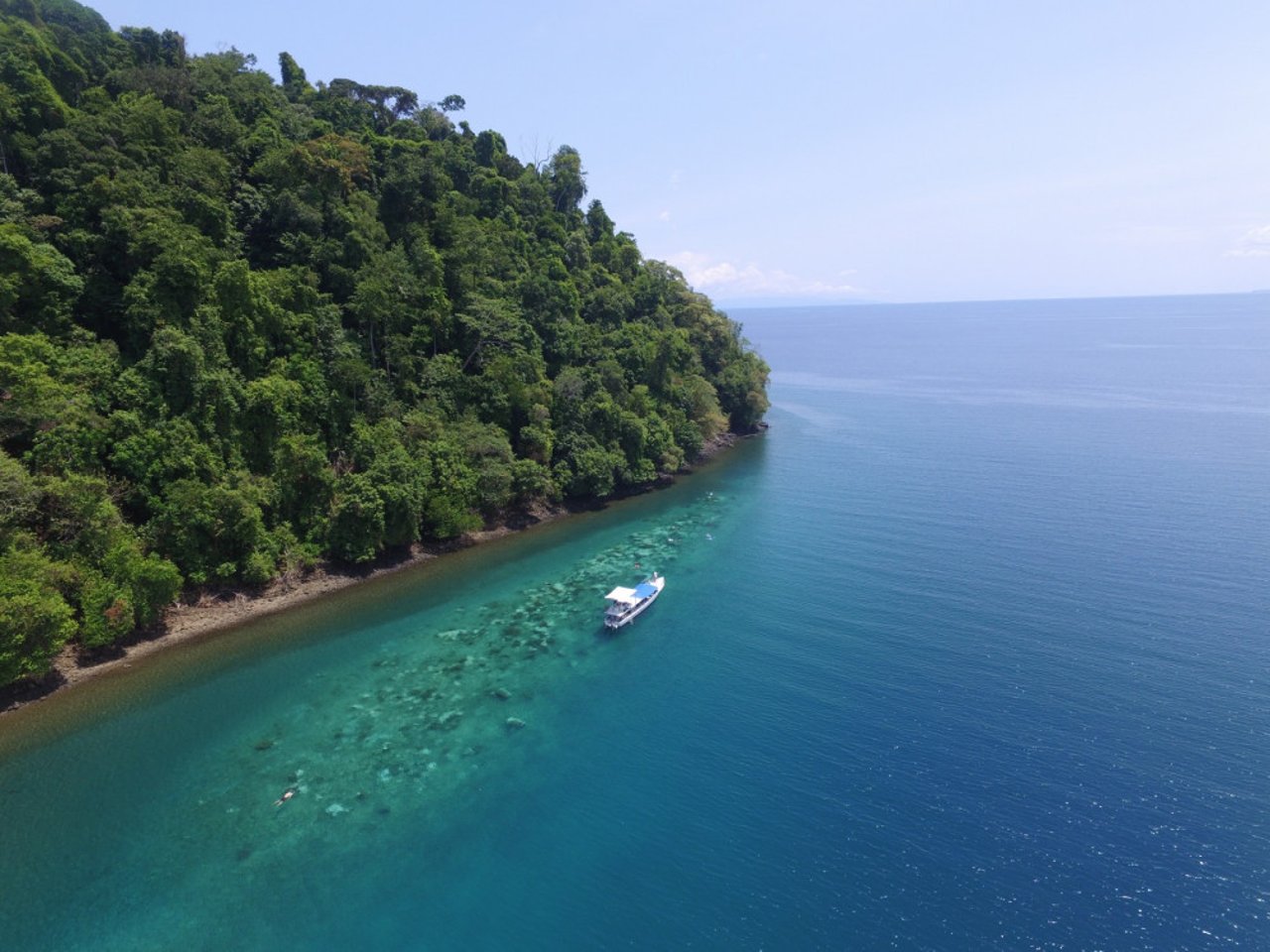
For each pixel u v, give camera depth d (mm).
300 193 82750
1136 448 121375
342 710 50781
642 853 37844
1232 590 65562
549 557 80438
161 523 58969
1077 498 94938
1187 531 81125
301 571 68812
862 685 52656
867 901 34375
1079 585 67750
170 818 40188
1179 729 46219
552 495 95250
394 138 111812
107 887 35594
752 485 108688
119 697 50844
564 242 126688
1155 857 36438
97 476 56250
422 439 79875
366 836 39156
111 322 65750
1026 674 53062
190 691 52312
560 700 52188
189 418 62594
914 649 57500
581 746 46844
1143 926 32594
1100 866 36000
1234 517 85312
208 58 96750
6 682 46406
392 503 72438
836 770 43750
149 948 32375
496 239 105312
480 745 47094
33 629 46844
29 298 60281
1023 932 32469
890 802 40875
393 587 71375
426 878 36375
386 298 80312
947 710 49250
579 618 65500
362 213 86812
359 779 43688
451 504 79812
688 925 33438
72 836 38750
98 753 45438
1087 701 49531
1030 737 46000
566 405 98438
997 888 34906
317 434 72875
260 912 34250
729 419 144500
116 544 54906
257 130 86875
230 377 66000
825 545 81188
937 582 69812
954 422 153250
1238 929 32281
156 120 75125
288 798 41906
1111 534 81000
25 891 35281
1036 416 156000
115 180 67812
